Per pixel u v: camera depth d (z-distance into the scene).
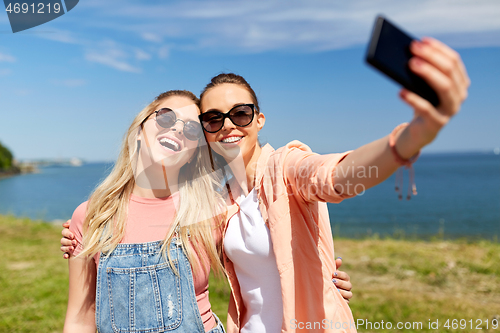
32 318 4.46
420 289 5.44
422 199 34.03
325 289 1.60
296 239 1.59
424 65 0.74
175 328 1.64
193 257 1.74
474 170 77.88
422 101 0.78
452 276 5.91
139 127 1.90
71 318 1.77
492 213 23.62
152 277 1.66
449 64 0.73
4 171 92.50
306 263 1.60
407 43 0.79
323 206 1.74
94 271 1.80
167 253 1.71
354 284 5.72
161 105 1.91
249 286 1.77
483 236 15.04
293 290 1.52
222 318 4.28
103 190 1.84
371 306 4.72
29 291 5.35
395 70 0.76
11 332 4.11
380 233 16.17
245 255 1.74
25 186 58.50
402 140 0.94
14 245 8.62
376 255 7.35
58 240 9.24
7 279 5.93
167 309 1.65
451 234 15.88
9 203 34.66
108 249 1.71
